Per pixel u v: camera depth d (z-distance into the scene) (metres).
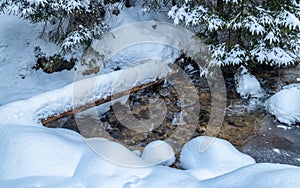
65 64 5.60
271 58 4.81
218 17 4.65
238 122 4.40
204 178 2.73
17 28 6.14
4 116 3.71
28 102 3.99
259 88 5.02
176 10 5.02
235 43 5.04
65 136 3.41
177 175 2.65
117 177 2.59
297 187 2.03
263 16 4.48
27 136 3.06
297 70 5.69
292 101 4.29
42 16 4.91
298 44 4.83
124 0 6.26
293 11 4.57
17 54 5.73
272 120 4.41
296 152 3.78
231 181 2.39
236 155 3.16
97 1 5.50
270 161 3.63
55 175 2.73
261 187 2.14
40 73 5.57
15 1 4.69
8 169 2.80
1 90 5.11
